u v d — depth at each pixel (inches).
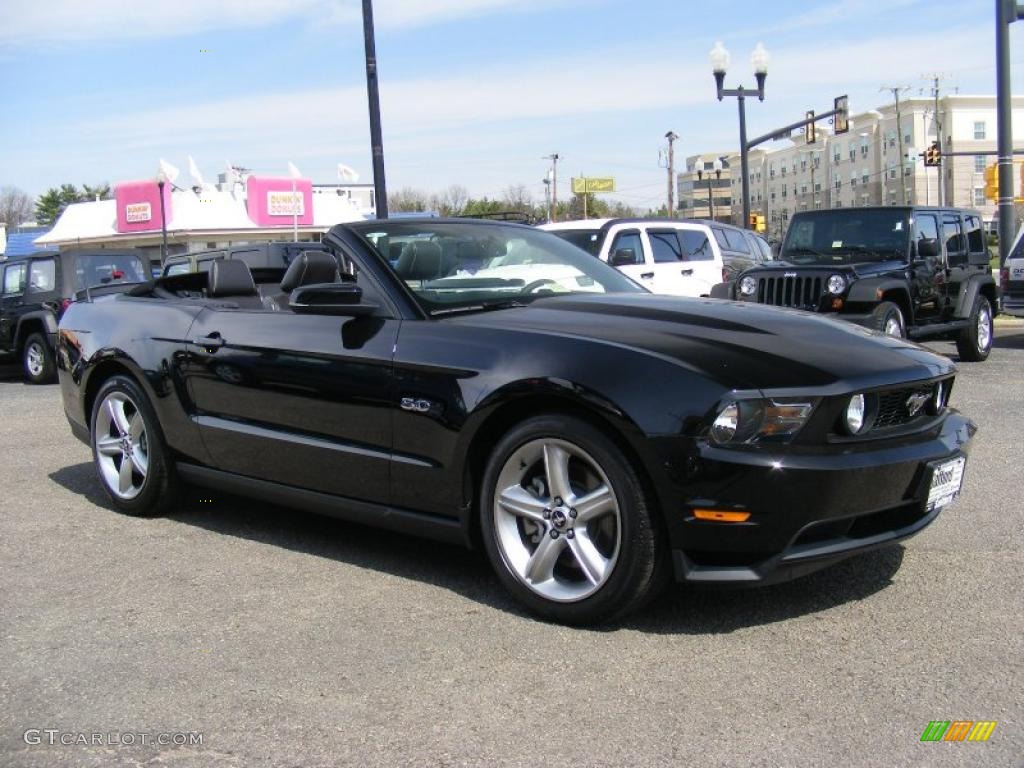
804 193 4397.1
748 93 930.1
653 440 126.8
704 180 5211.6
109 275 542.9
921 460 135.3
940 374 145.3
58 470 261.3
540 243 195.2
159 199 1547.7
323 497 169.0
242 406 178.2
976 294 463.2
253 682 125.3
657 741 107.9
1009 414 310.5
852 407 130.3
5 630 145.0
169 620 147.4
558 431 136.0
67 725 115.0
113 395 207.2
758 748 105.9
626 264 483.5
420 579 163.0
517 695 119.7
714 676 123.5
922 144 3585.1
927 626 138.0
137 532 196.4
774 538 125.7
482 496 146.6
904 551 171.6
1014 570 160.6
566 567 144.0
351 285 158.2
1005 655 127.9
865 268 405.7
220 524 200.5
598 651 131.7
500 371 141.6
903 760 102.8
